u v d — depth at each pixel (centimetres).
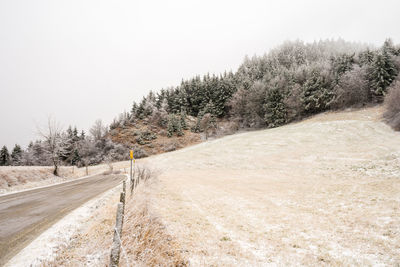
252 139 4409
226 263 506
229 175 2300
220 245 613
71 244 532
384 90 4403
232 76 10431
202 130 7981
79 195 1288
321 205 981
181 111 9044
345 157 2212
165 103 9781
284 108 5881
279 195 1255
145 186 1222
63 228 647
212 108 8681
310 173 1925
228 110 8862
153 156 6091
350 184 1325
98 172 4431
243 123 7319
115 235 338
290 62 10756
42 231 623
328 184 1416
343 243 593
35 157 6725
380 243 570
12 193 1546
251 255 551
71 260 440
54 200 1126
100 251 473
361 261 496
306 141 3375
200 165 3222
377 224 691
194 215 923
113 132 7850
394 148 2169
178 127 7694
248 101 7069
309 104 5284
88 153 6825
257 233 707
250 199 1204
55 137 3256
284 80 6544
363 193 1083
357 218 767
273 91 6169
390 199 927
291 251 570
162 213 880
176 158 4091
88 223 688
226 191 1472
